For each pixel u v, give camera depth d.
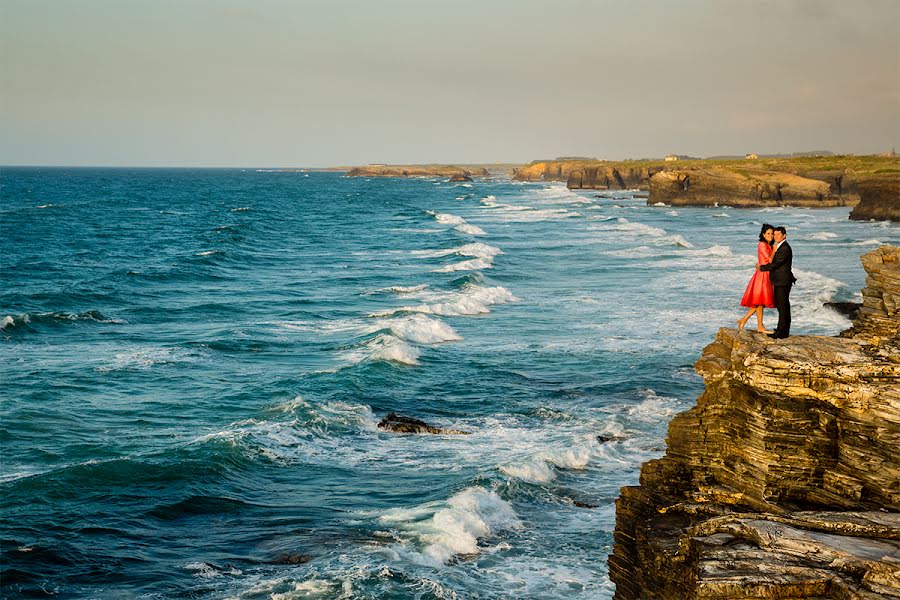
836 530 10.24
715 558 9.83
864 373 11.41
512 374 28.62
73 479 18.86
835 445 11.38
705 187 126.06
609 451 21.38
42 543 16.02
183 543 16.34
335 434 22.80
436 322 35.31
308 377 28.20
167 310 41.84
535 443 21.91
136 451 21.38
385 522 17.08
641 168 190.50
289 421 23.25
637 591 11.73
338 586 14.43
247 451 20.92
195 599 14.15
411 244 74.19
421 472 20.00
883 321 13.83
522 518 17.52
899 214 89.44
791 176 127.94
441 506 17.52
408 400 25.92
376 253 67.56
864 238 71.06
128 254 67.00
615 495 18.72
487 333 35.19
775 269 13.05
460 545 16.12
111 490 18.55
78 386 27.36
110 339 34.97
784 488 11.37
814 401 11.54
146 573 15.07
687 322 36.47
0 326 36.03
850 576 9.26
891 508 10.73
